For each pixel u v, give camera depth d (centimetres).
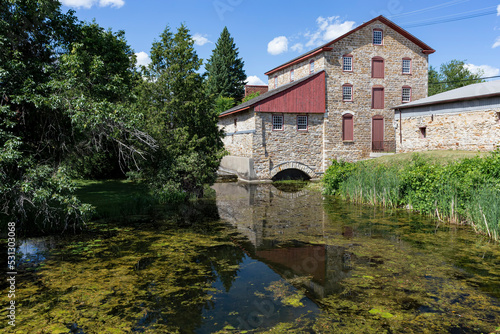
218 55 4691
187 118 1479
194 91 1493
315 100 2383
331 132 2431
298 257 702
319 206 1323
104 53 1221
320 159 2444
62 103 863
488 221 847
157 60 1462
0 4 858
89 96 972
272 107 2292
